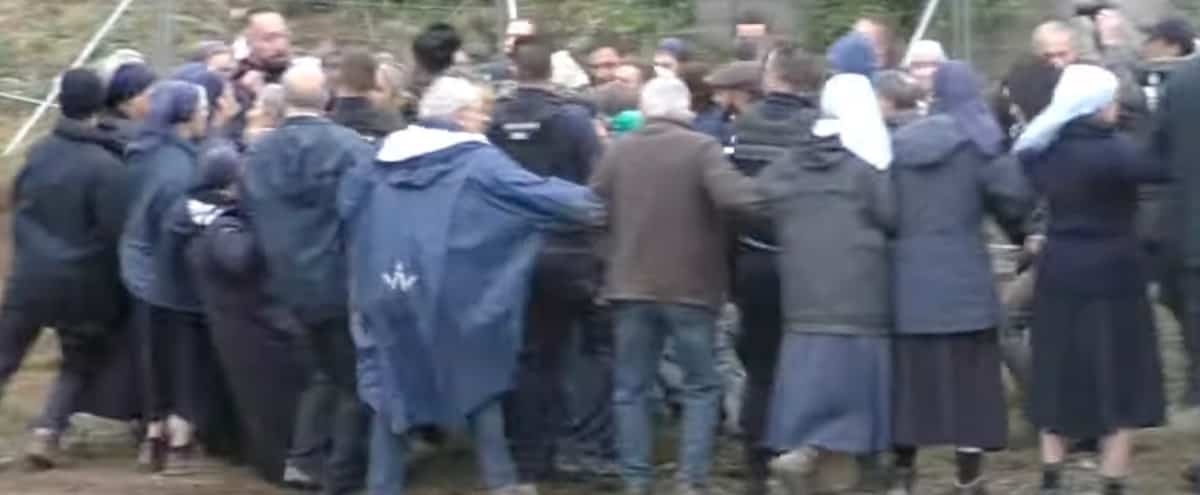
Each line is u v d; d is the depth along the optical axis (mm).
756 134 10594
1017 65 12359
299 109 10594
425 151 10141
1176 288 10523
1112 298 10219
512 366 10250
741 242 10508
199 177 11031
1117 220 10234
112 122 11523
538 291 10828
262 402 11094
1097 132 10156
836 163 10133
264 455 11188
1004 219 10148
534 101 10773
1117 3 14188
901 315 10188
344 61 10953
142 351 11438
